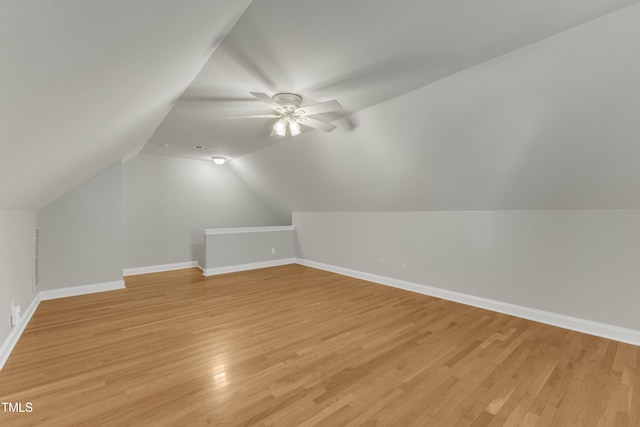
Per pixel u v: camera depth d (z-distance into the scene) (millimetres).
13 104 760
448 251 3689
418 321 2918
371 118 3014
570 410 1614
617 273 2500
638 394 1752
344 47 1884
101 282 3977
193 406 1626
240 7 1405
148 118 2506
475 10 1543
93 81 1000
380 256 4508
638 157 2072
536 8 1531
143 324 2828
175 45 1273
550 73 1919
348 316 3057
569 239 2754
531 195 2848
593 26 1625
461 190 3268
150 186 5289
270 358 2170
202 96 2635
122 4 656
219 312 3176
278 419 1528
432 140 2879
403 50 1916
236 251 5352
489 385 1839
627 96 1807
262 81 2326
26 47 556
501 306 3197
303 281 4602
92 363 2088
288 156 4555
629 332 2432
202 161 5895
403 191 3801
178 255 5602
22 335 2555
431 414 1579
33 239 3168
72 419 1516
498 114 2330
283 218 7016
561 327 2775
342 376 1933
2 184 1475
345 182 4312
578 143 2205
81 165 2469
